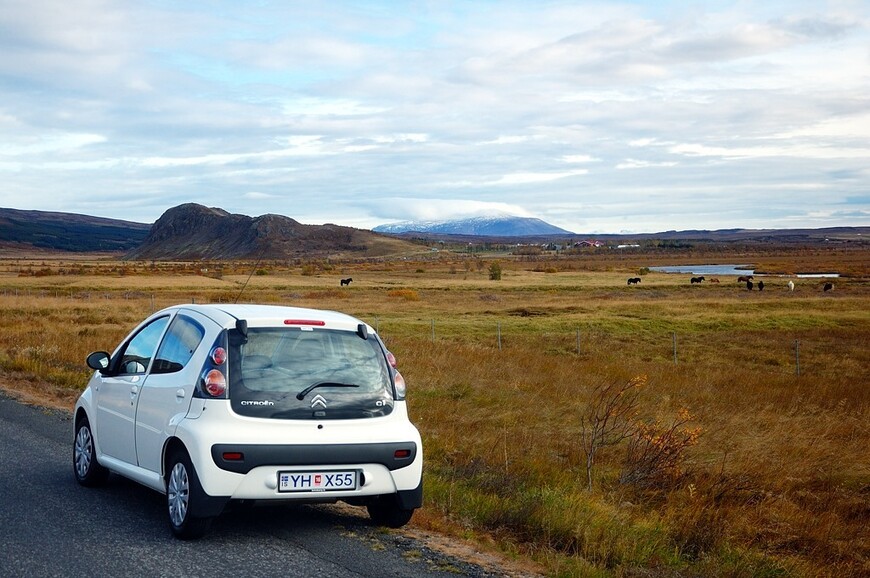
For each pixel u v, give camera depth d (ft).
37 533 20.66
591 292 270.67
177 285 284.82
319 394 20.93
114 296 209.67
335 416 20.89
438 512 24.29
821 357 102.47
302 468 20.39
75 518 22.31
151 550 19.54
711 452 39.04
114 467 24.49
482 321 147.54
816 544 26.66
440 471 30.42
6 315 129.49
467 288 296.71
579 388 59.06
